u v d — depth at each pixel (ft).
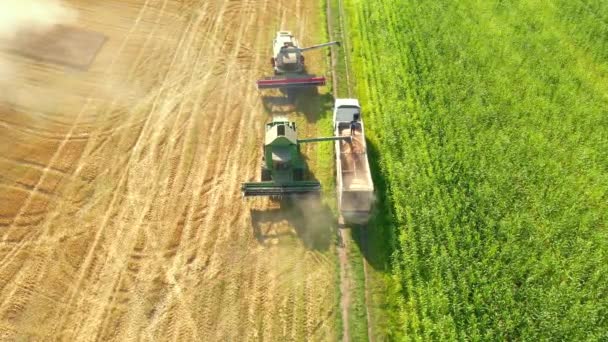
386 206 56.59
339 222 56.24
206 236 54.08
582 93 70.38
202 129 66.54
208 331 46.37
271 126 60.80
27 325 46.26
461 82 71.56
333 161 62.80
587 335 43.73
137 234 53.98
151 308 47.83
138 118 67.41
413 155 60.59
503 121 65.51
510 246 50.70
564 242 50.88
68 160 61.36
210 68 76.54
